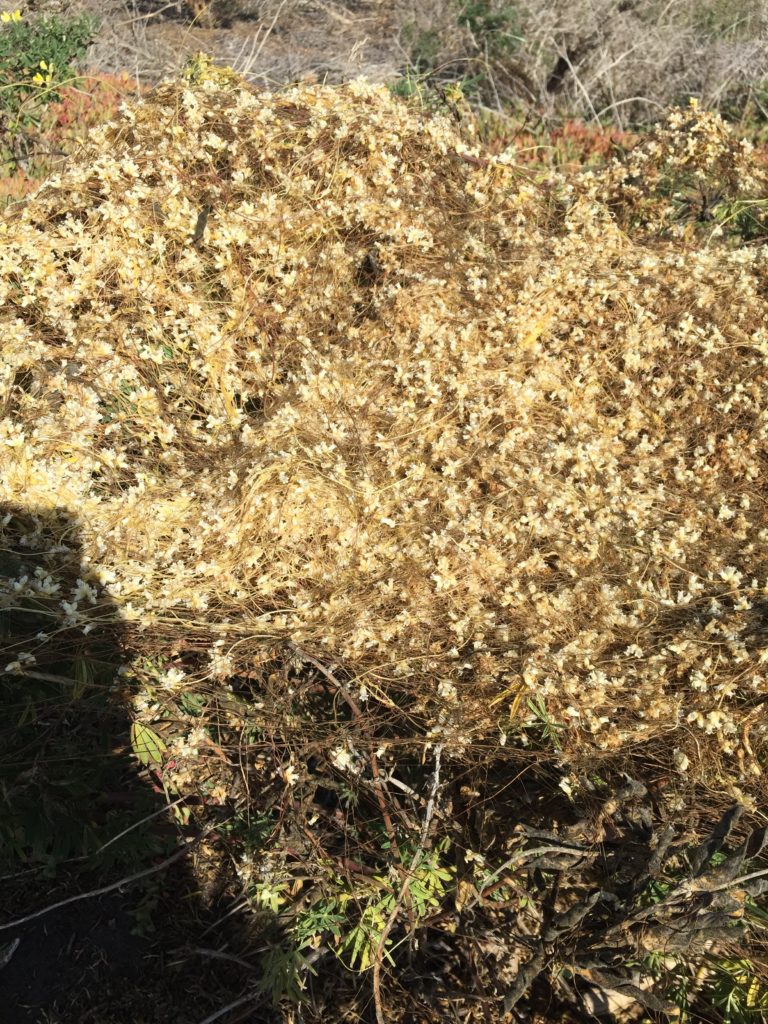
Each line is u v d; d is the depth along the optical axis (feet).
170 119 4.09
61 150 5.70
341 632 2.81
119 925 2.38
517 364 3.65
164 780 2.58
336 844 2.53
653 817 2.52
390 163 4.10
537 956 2.18
